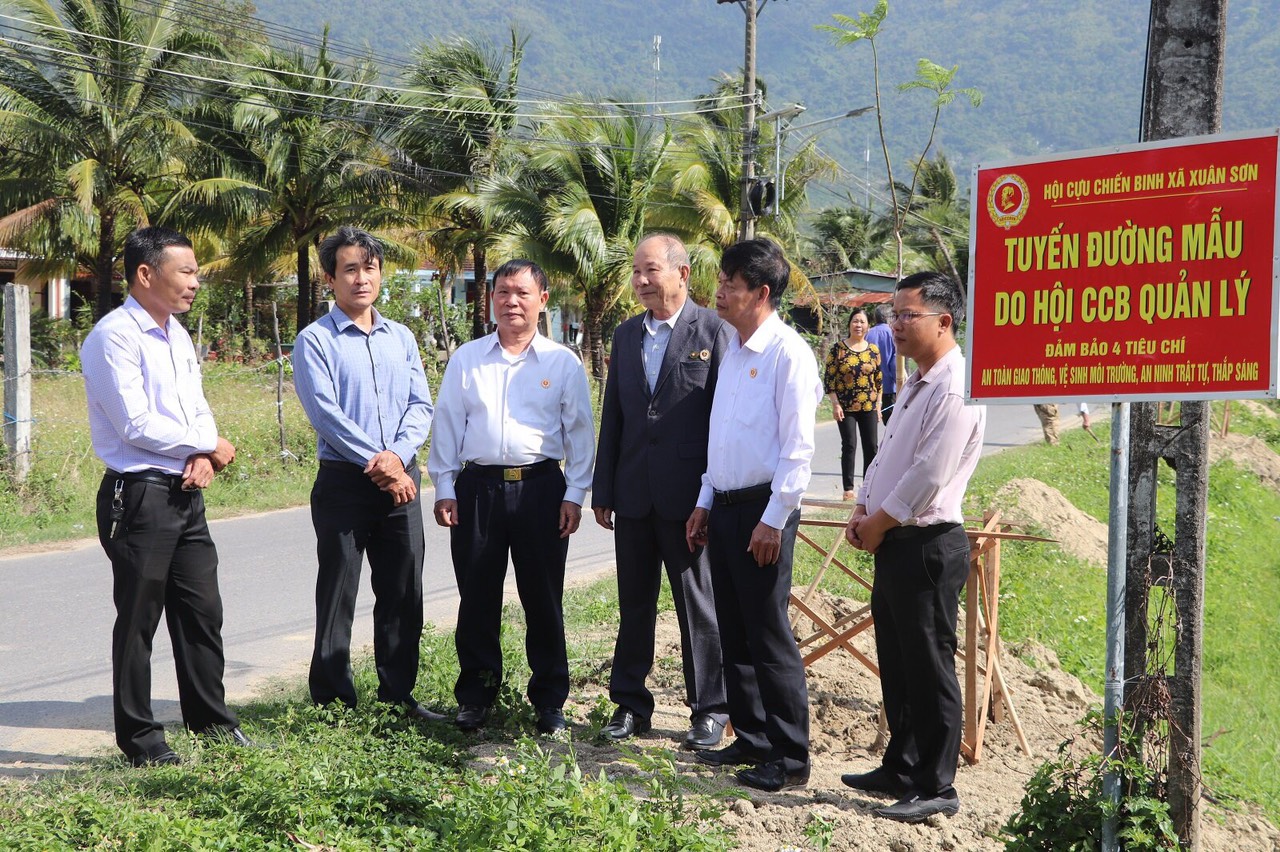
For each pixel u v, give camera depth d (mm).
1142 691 3979
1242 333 3484
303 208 27312
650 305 5246
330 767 4309
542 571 5320
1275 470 18875
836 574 9070
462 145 26547
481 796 3873
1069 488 14250
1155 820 3811
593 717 5215
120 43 22781
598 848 3615
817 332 36062
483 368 5367
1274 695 8523
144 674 4539
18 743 5008
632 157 24766
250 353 31062
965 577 4527
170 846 3586
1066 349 3752
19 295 11680
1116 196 3656
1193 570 4012
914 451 4449
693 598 5223
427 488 14422
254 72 25547
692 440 5184
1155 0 3955
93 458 13109
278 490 13695
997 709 6070
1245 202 3471
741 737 4910
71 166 23031
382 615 5270
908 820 4391
